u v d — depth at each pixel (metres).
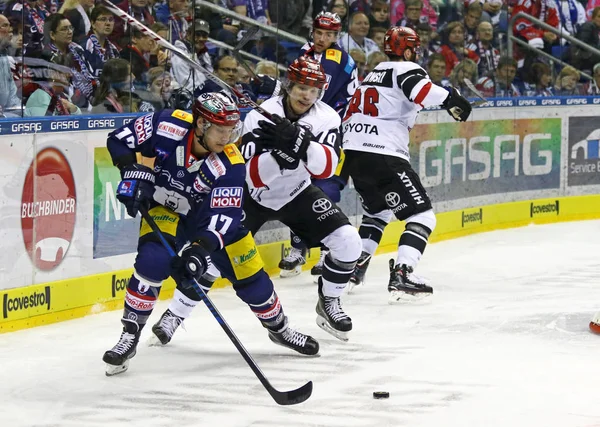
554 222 31.22
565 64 31.66
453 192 28.45
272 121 14.25
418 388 13.36
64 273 18.08
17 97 18.06
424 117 27.38
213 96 12.98
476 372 14.16
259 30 23.47
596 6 31.88
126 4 20.11
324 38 20.95
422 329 17.16
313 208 15.56
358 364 14.72
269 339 16.44
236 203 13.27
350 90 21.16
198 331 17.06
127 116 19.34
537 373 14.09
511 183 30.20
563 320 17.62
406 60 19.50
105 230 18.92
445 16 28.44
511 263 24.17
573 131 31.45
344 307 19.23
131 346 13.98
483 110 29.22
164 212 13.77
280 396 12.20
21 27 18.02
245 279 14.59
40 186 17.47
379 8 26.66
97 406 12.62
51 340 16.36
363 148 19.50
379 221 20.77
